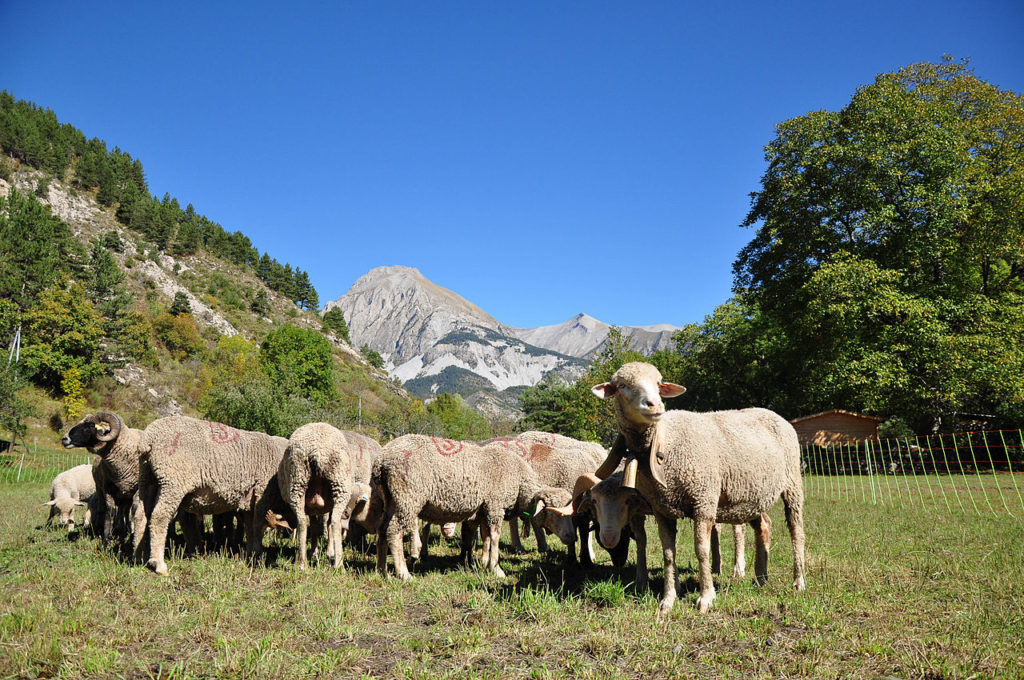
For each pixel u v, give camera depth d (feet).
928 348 84.38
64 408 190.08
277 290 597.52
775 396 128.36
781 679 13.88
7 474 90.74
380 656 15.61
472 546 29.60
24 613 17.46
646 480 19.99
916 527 35.76
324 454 26.30
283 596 21.03
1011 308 85.46
